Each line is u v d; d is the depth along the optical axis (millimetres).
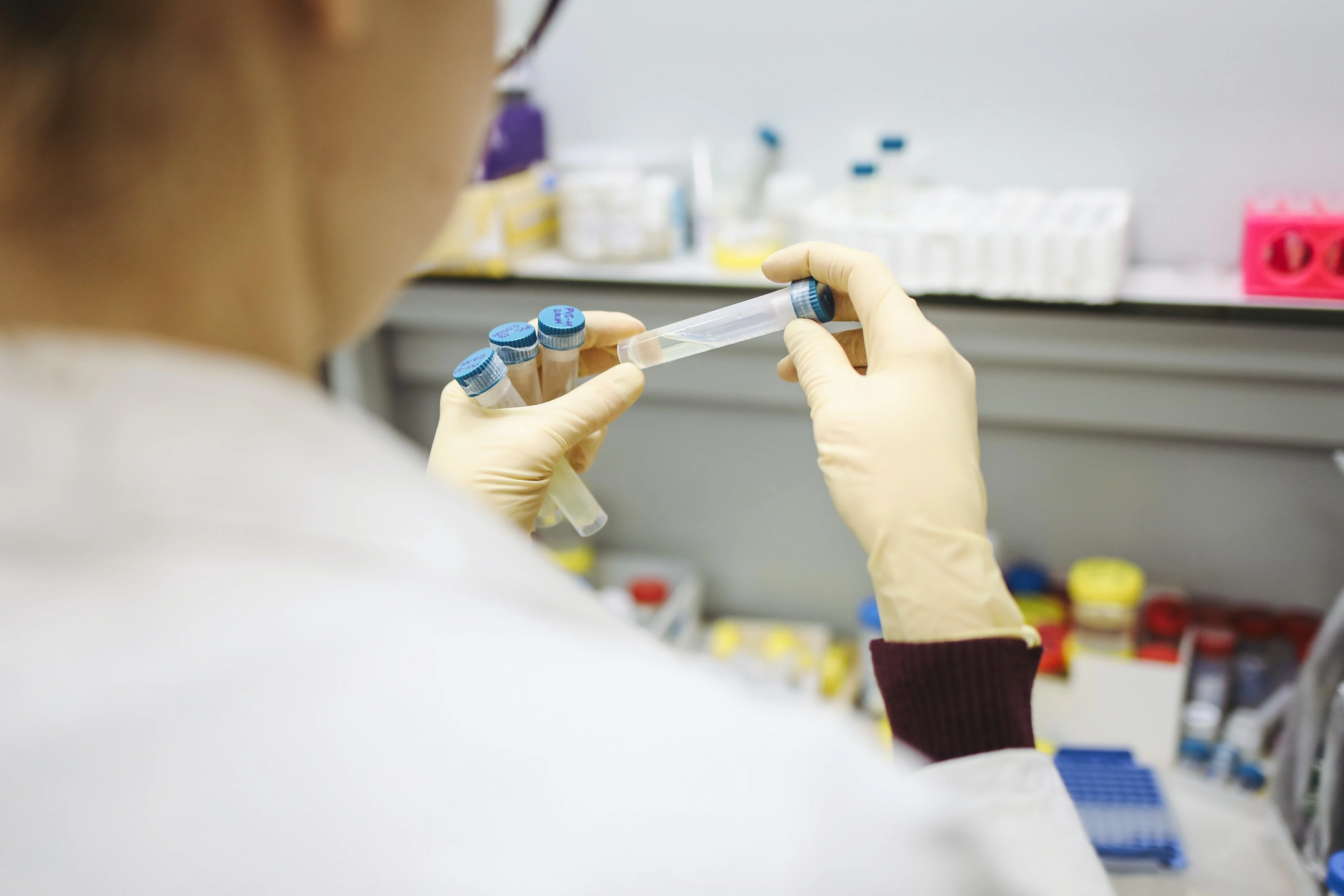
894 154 1554
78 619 251
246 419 272
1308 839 1230
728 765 256
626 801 248
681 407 1804
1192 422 1510
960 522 649
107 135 274
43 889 233
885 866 248
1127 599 1492
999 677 564
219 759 240
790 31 1606
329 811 239
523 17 1699
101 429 261
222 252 300
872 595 1825
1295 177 1465
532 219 1713
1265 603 1617
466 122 368
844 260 802
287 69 307
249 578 261
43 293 288
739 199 1664
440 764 246
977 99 1558
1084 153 1538
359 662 254
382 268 364
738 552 1877
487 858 240
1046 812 534
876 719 1684
